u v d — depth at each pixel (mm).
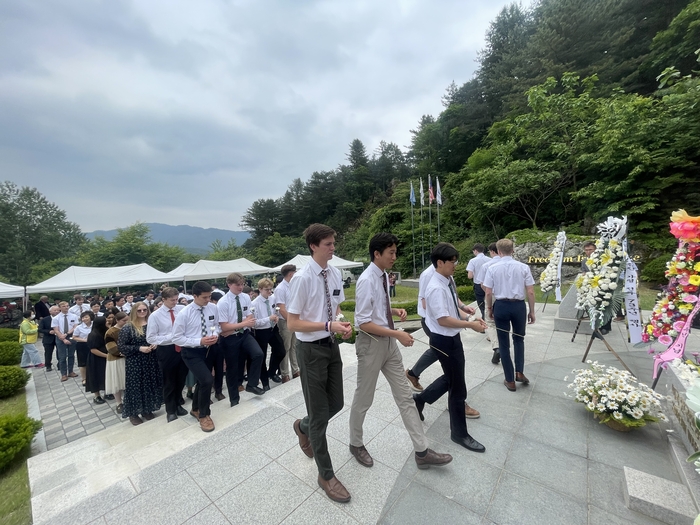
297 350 2135
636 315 4293
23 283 30297
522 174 14977
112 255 30453
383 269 2305
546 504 1917
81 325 6504
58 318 7176
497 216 18734
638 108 11469
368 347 2188
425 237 22125
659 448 2424
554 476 2160
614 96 12734
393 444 2598
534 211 16969
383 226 26516
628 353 4625
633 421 2537
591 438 2584
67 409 5410
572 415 2951
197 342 3285
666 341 2967
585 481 2102
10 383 5902
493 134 18922
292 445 2631
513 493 2018
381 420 2979
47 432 4617
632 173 11016
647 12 15453
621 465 2250
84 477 2457
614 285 4012
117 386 4879
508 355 3514
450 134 24297
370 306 2156
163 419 3787
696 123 10250
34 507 2158
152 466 2389
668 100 10508
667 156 10852
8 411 5328
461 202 19859
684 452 2213
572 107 13695
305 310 2080
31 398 5863
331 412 2211
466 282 13516
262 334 4688
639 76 14812
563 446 2494
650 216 11547
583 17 15742
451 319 2281
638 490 1846
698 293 2791
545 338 5488
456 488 2078
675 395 2596
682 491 1810
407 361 4648
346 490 2018
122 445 3193
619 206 11781
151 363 4262
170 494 2098
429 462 2205
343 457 2445
